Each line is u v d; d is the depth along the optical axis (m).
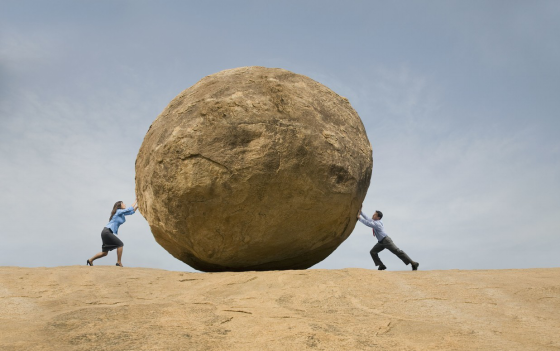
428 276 6.34
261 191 6.73
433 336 4.19
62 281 6.03
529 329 4.48
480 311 5.03
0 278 5.99
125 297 5.54
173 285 6.08
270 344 3.83
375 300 5.31
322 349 3.76
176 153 6.90
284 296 5.40
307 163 6.81
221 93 7.18
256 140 6.76
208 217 6.88
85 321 4.37
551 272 6.97
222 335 4.05
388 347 3.85
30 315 4.71
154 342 3.82
